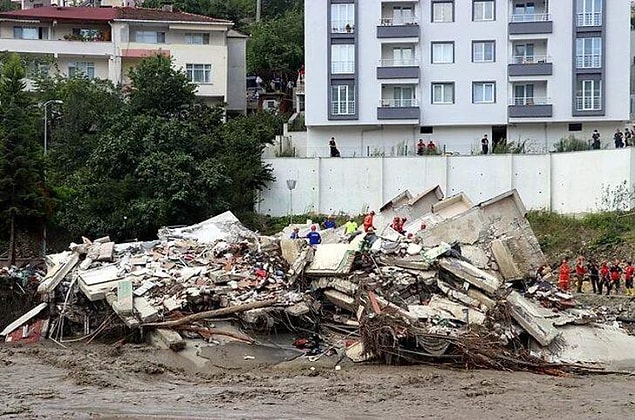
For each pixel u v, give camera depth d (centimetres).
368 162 5600
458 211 4066
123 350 2748
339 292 3047
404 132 6247
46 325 3086
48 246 4959
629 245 4691
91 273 3181
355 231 3594
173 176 4988
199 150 5316
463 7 6159
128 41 7194
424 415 1958
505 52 6134
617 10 5978
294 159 5672
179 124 5294
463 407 2050
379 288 2945
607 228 4900
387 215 4500
